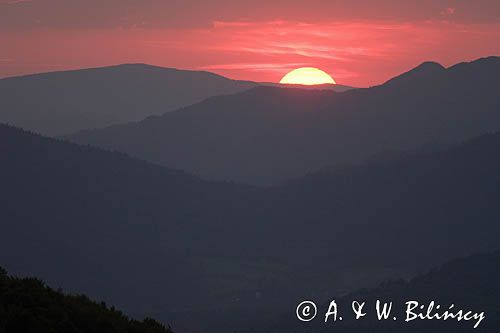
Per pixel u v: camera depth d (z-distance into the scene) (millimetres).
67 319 61156
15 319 58938
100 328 62750
